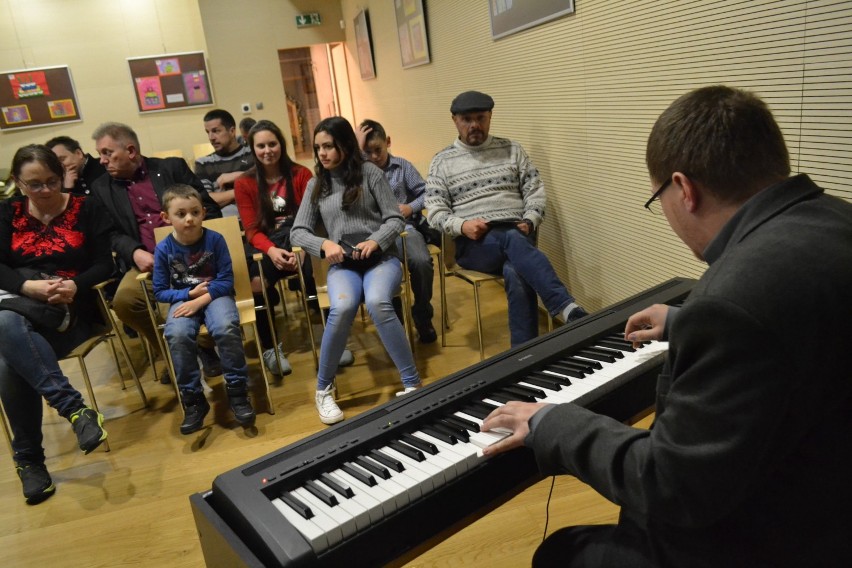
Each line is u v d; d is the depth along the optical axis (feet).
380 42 18.47
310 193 8.47
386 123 19.76
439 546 5.48
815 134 4.99
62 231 7.97
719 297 2.06
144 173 9.68
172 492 6.75
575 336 4.32
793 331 1.97
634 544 2.90
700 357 2.13
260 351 8.07
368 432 3.35
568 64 8.49
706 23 5.90
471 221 8.49
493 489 3.29
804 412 2.02
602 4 7.45
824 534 2.21
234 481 3.04
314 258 8.90
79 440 6.92
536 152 9.99
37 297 7.35
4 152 22.20
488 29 10.78
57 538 6.17
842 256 2.05
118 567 5.66
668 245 7.06
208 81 23.21
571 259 9.58
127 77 22.59
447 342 9.85
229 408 8.54
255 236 9.52
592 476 2.58
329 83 26.43
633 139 7.38
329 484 3.05
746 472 2.04
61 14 21.62
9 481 7.37
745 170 2.30
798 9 4.91
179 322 7.70
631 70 7.16
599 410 3.63
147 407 8.82
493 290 12.19
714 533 2.43
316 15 23.34
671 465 2.17
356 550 2.82
